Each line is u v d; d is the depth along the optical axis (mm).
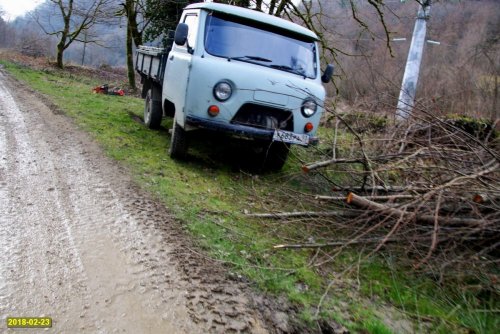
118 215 3840
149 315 2631
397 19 11359
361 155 4953
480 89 8234
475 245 3811
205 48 5176
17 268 2865
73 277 2869
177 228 3777
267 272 3318
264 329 2693
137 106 10078
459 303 3334
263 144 6020
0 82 9898
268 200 4914
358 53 10703
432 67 10898
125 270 3043
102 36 20766
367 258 3775
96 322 2498
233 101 4965
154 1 13930
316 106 5297
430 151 4324
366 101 5988
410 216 3502
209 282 3059
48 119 6844
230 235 3834
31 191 4055
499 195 3719
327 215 4297
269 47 5480
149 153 5938
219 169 5871
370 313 3076
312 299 3111
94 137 6207
